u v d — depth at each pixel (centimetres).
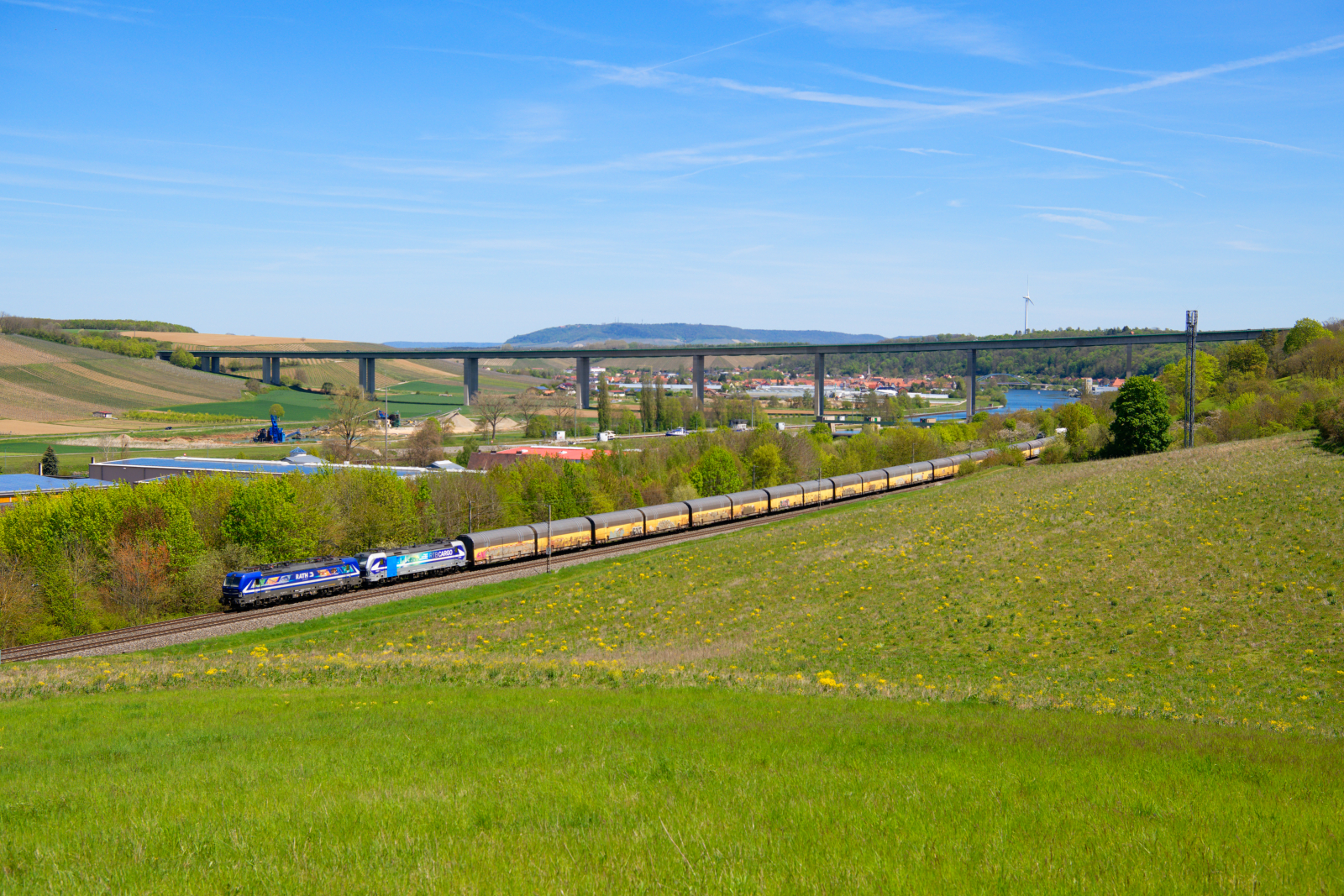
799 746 1958
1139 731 2264
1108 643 3922
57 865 1093
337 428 16212
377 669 3788
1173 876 959
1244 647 3681
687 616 5166
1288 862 1020
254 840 1177
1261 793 1473
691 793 1423
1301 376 13262
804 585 5550
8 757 2147
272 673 3809
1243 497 6016
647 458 11856
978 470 11894
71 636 6022
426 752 1925
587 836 1135
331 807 1352
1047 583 4888
